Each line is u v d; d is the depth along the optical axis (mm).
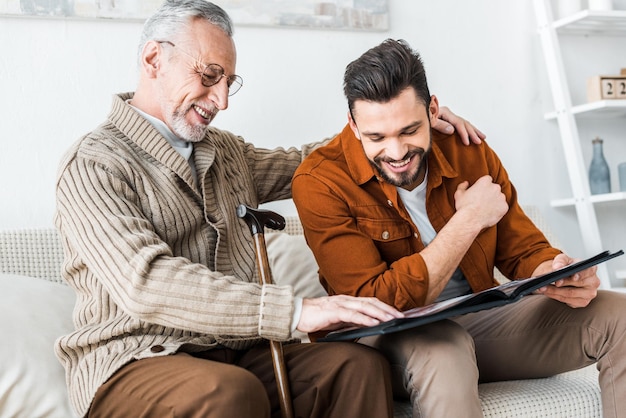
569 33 2820
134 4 2252
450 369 1457
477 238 1837
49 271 2035
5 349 1621
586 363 1703
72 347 1569
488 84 2693
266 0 2400
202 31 1723
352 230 1734
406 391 1581
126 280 1437
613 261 2863
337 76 2510
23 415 1576
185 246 1681
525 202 2738
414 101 1650
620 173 2752
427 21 2617
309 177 1803
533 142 2752
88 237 1502
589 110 2652
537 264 1824
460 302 1349
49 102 2197
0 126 2152
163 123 1760
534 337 1735
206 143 1791
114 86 2260
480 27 2686
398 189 1829
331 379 1472
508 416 1577
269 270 1544
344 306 1422
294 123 2461
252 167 2008
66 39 2215
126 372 1439
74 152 1627
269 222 1573
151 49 1739
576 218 2812
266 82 2430
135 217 1545
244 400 1302
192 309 1409
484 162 1915
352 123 1764
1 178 2150
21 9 2152
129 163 1633
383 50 1662
